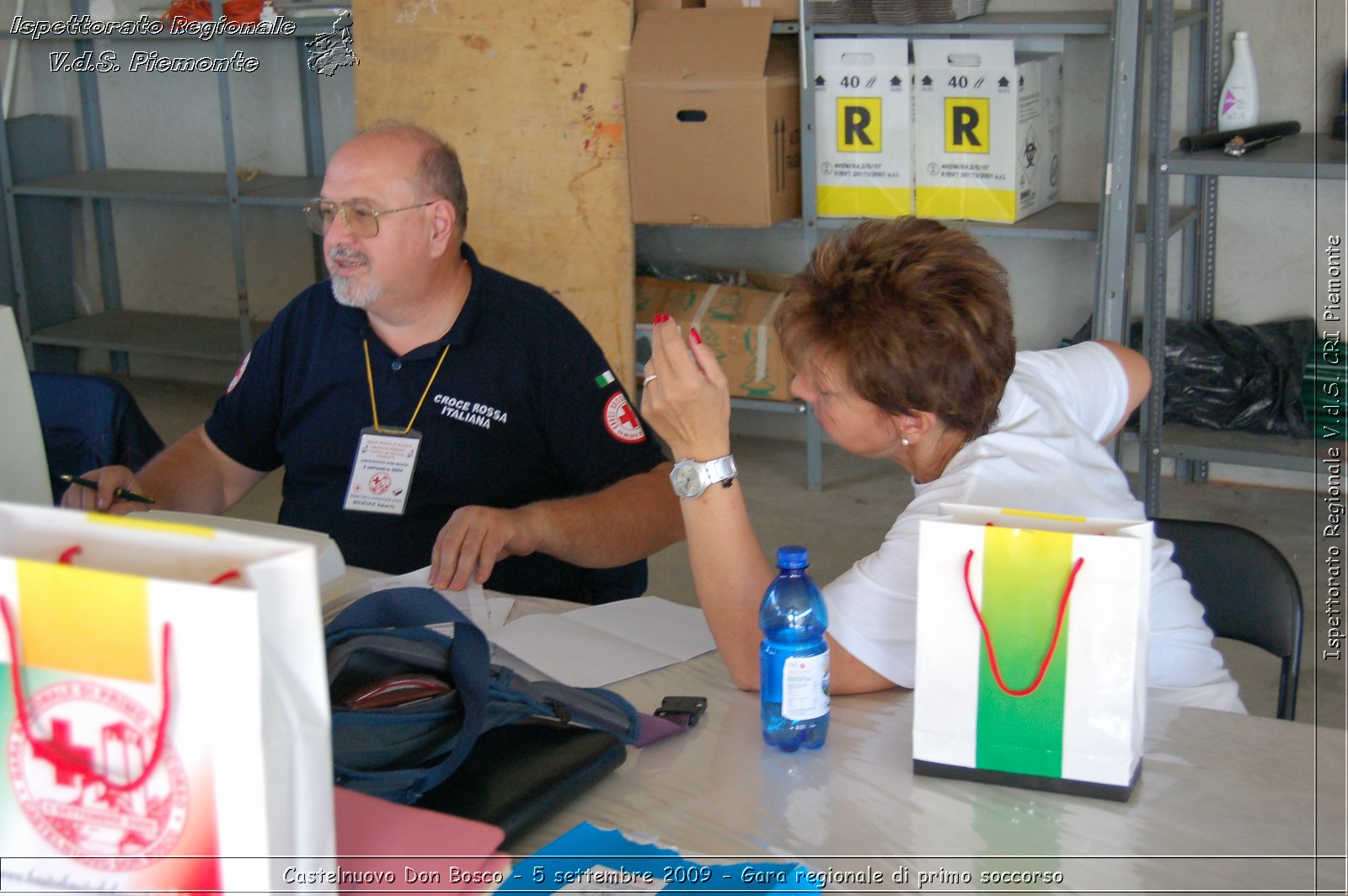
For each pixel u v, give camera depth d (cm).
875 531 360
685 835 103
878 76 343
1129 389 164
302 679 83
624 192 375
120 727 81
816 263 125
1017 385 141
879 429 128
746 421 450
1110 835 101
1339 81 345
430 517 195
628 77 359
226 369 520
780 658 116
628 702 123
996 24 325
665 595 325
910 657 125
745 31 350
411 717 109
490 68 385
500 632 147
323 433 199
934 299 118
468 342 193
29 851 85
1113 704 105
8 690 83
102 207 521
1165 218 319
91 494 179
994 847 100
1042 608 104
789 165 366
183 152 508
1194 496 380
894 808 106
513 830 103
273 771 81
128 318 515
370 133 191
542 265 392
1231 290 375
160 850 82
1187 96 362
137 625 80
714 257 436
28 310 497
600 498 184
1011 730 108
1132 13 297
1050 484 127
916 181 350
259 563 81
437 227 188
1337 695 267
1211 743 116
